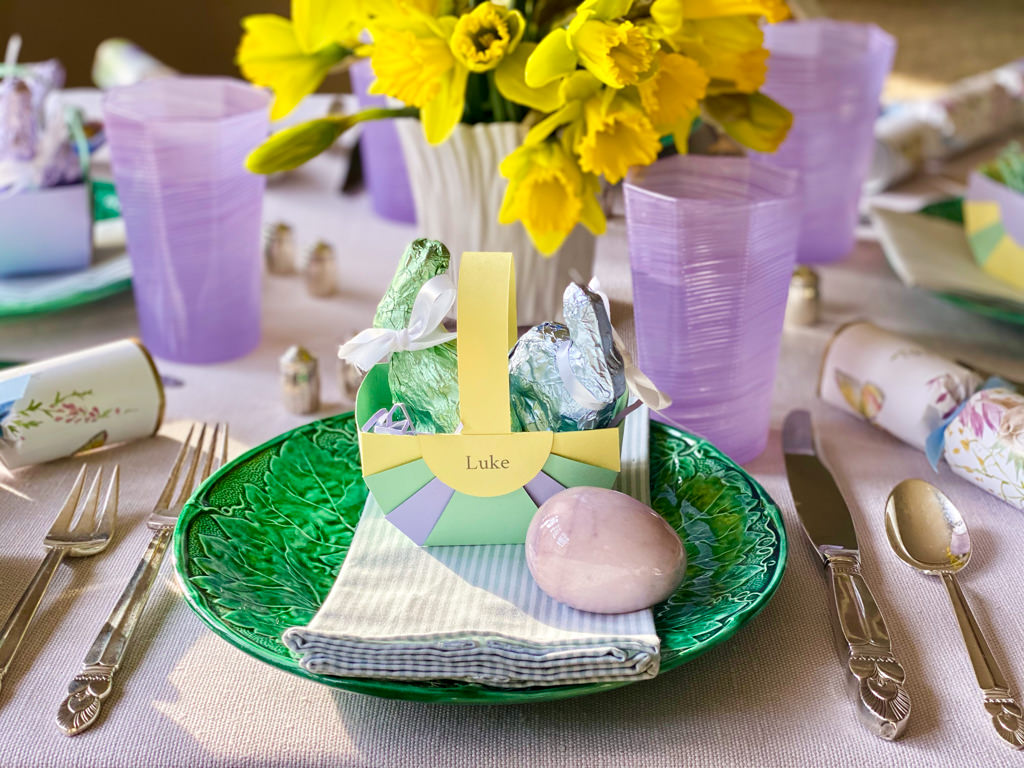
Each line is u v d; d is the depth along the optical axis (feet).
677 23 1.75
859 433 1.98
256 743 1.32
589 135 1.77
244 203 2.15
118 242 2.62
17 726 1.33
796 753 1.31
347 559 1.50
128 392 1.86
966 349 2.27
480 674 1.29
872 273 2.64
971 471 1.77
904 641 1.47
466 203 2.05
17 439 1.78
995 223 2.43
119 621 1.46
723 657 1.44
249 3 5.56
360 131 3.19
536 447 1.49
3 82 2.37
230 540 1.53
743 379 1.81
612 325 1.51
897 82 5.43
